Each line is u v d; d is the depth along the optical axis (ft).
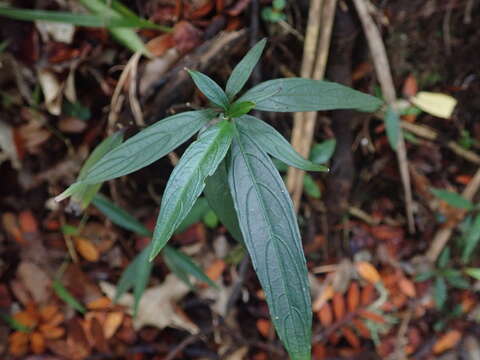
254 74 1.76
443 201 2.07
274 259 0.95
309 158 1.83
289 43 1.79
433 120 2.05
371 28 1.73
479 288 2.13
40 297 1.84
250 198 0.97
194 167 0.96
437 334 2.11
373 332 2.02
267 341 1.96
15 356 1.80
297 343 0.94
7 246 1.86
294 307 0.94
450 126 2.07
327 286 2.03
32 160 1.85
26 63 1.71
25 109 1.78
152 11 1.73
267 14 1.71
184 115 1.05
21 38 1.69
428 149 2.07
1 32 1.67
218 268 1.90
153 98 1.68
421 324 2.11
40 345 1.82
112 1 1.63
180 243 1.89
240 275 1.90
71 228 1.87
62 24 1.67
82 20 1.51
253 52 1.11
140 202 1.93
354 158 2.05
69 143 1.84
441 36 1.92
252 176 0.99
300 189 1.81
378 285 2.05
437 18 1.89
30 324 1.82
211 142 0.99
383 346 2.03
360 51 1.83
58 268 1.87
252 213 0.97
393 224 2.14
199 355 1.92
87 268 1.90
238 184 0.98
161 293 1.87
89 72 1.74
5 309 1.83
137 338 1.89
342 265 2.06
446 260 2.10
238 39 1.68
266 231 0.96
